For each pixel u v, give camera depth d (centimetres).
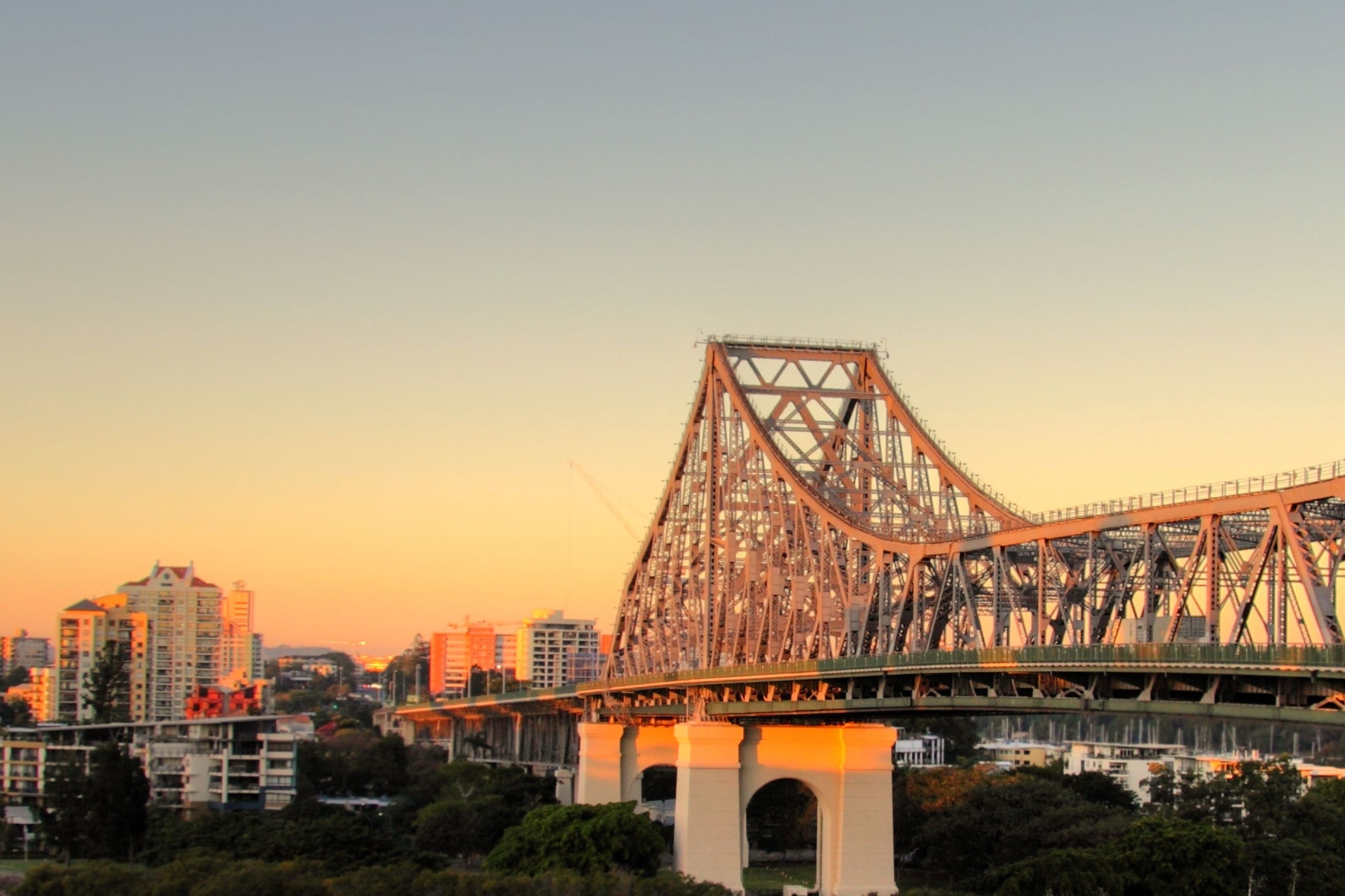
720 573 18425
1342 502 8088
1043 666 10019
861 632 13550
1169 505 9169
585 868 15438
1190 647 8619
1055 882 14875
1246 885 15600
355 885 12962
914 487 16725
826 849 16700
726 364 18525
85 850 18262
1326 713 7694
